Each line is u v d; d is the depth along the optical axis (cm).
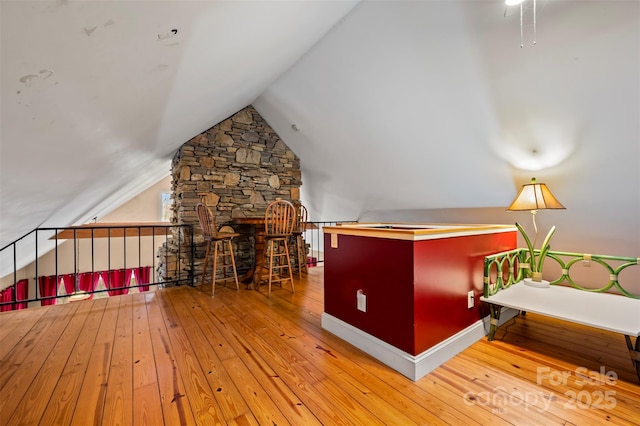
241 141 422
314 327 228
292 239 441
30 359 176
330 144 404
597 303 192
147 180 568
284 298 303
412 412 131
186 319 243
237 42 180
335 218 603
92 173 241
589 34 166
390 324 174
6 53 81
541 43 182
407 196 406
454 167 310
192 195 382
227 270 402
